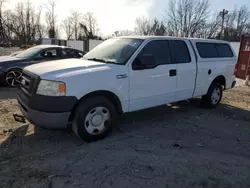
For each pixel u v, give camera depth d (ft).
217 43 20.08
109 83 12.58
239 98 25.73
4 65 25.96
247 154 12.17
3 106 18.81
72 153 11.37
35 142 12.50
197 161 11.09
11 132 13.69
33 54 27.81
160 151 11.90
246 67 39.22
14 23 197.98
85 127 12.20
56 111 11.19
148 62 13.37
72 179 9.29
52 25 180.96
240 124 16.97
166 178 9.59
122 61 13.64
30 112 11.61
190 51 17.24
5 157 10.89
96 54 15.38
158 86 15.06
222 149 12.60
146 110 19.11
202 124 16.44
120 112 13.70
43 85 11.28
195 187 9.14
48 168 10.01
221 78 20.66
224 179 9.75
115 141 12.88
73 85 11.41
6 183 8.96
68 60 14.60
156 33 94.02
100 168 10.11
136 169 10.13
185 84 16.90
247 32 104.32
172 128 15.34
